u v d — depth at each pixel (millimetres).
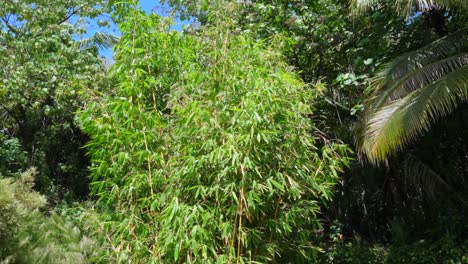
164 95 4852
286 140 4352
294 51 8008
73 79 7852
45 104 9867
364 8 6367
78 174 10711
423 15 7078
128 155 4359
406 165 7680
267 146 4148
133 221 4344
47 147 10555
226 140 3965
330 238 8211
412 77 5836
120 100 4398
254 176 4023
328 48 8117
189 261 3826
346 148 4746
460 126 7469
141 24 4910
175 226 3729
